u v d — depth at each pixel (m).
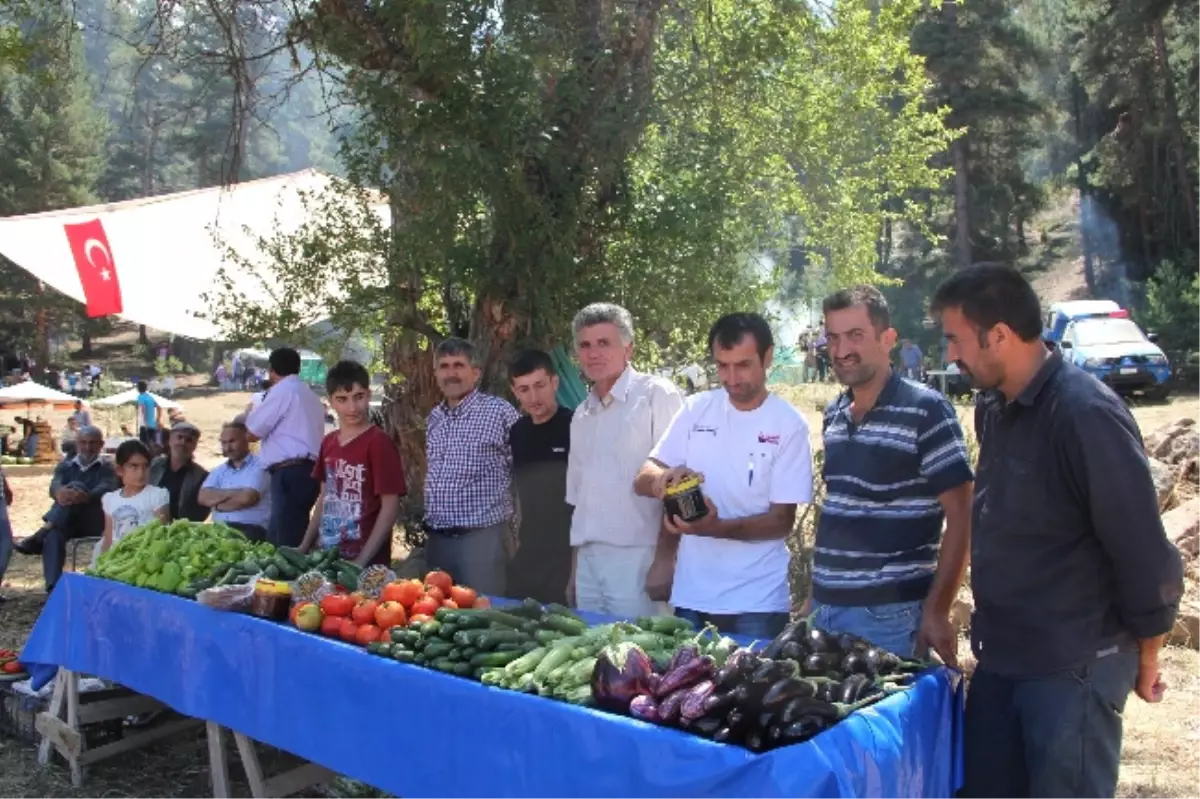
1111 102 39.16
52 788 5.19
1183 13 35.62
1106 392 2.88
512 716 3.17
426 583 4.18
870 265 13.06
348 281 7.29
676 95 7.36
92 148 43.34
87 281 10.38
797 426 4.03
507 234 6.62
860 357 3.54
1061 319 24.31
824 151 11.42
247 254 10.45
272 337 7.55
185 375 48.66
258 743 5.59
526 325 6.93
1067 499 2.90
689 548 4.19
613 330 4.57
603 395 4.69
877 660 3.16
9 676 6.08
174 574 4.90
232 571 4.75
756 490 4.04
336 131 6.98
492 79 6.25
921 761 3.05
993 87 34.31
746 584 4.06
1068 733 2.92
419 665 3.56
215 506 7.19
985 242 36.81
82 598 5.26
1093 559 2.91
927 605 3.50
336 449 5.73
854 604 3.58
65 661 5.29
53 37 9.02
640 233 7.02
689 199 7.13
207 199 11.26
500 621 3.70
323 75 6.90
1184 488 10.41
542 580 5.18
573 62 6.56
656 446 4.35
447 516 5.27
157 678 4.73
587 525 4.68
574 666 3.23
